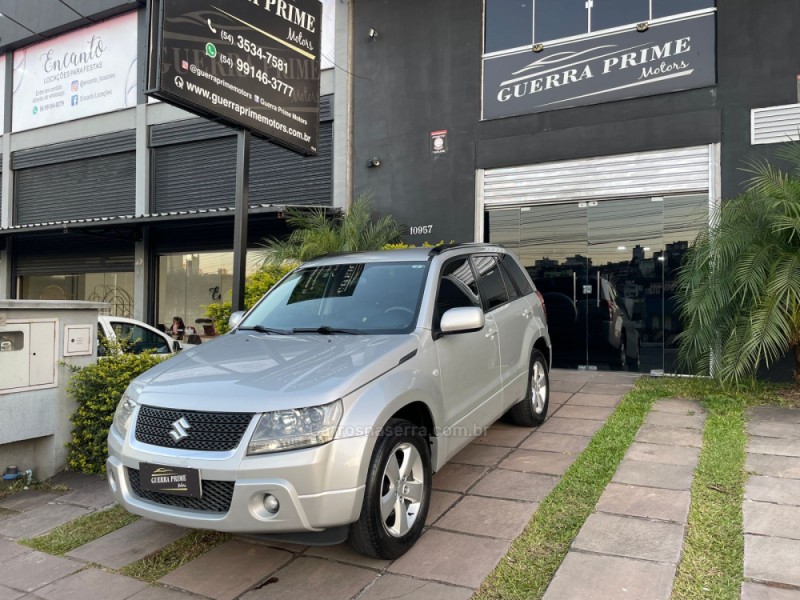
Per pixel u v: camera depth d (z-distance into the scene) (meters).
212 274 12.84
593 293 8.95
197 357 3.85
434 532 3.72
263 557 3.55
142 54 13.55
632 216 8.68
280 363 3.49
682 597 2.91
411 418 3.82
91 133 14.25
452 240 9.81
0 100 15.80
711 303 6.43
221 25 5.74
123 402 3.61
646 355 8.62
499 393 4.86
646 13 8.59
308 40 6.91
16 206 15.66
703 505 3.91
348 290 4.50
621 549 3.35
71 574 3.48
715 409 6.18
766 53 7.84
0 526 4.27
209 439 3.09
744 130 7.93
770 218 6.17
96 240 14.38
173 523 3.14
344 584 3.18
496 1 9.62
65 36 14.62
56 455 5.29
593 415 6.28
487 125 9.60
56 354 5.32
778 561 3.17
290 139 6.64
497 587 3.09
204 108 5.54
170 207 13.18
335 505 2.99
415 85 10.19
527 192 9.32
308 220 9.77
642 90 8.55
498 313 5.08
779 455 4.77
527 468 4.75
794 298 5.98
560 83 9.10
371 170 10.53
